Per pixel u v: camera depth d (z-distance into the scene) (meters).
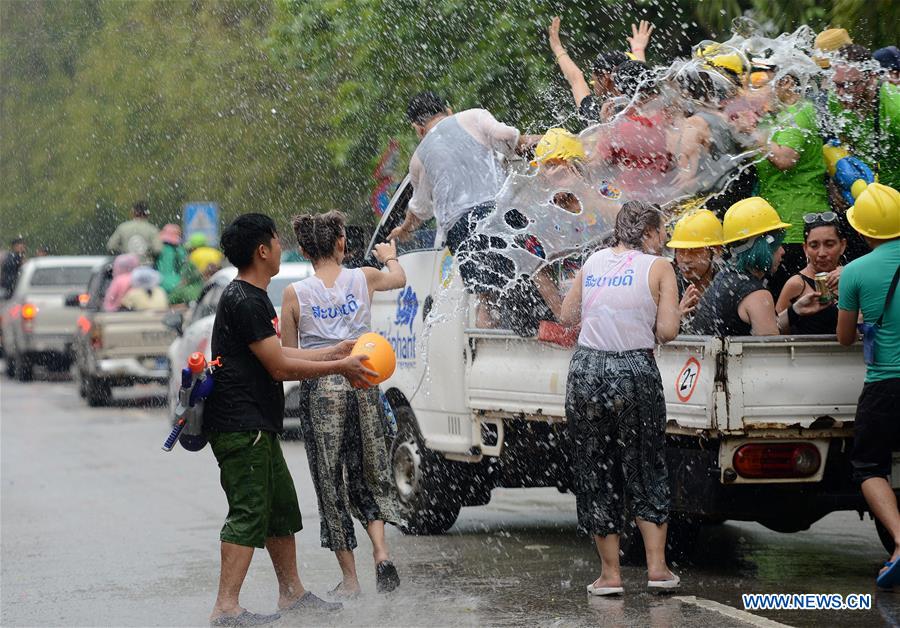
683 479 20.47
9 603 20.64
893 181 22.62
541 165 23.16
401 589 20.88
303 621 18.56
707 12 31.14
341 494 20.45
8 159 75.50
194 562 23.91
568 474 23.89
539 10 38.59
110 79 69.88
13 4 73.69
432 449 26.02
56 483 34.72
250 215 18.81
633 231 19.81
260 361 18.53
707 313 20.97
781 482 19.88
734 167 22.28
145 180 68.94
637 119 22.38
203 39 64.62
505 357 23.75
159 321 56.44
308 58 47.59
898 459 20.06
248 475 18.50
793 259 22.94
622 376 19.30
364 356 18.97
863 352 19.95
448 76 40.44
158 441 44.12
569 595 20.03
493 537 26.27
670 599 19.45
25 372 75.19
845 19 27.69
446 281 25.55
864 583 20.64
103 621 19.20
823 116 22.44
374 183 46.81
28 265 75.50
